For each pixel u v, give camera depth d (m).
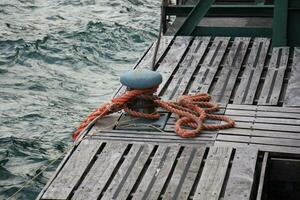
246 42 15.39
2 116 17.97
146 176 10.38
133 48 24.08
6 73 21.42
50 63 22.52
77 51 23.50
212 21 17.12
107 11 28.47
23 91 19.91
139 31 25.64
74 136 11.93
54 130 17.27
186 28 16.12
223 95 12.90
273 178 10.88
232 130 11.52
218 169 10.41
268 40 15.40
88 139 11.46
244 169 10.37
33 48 23.64
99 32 25.41
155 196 9.92
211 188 10.00
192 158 10.72
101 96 19.62
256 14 15.99
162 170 10.49
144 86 11.86
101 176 10.46
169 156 10.82
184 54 14.98
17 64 22.31
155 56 14.18
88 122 11.95
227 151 10.83
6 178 14.80
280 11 14.98
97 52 23.52
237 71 13.90
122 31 25.58
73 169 10.66
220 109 12.30
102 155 10.98
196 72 14.06
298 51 14.64
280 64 14.02
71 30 25.69
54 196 10.06
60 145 16.45
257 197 9.82
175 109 12.01
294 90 12.86
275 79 13.37
